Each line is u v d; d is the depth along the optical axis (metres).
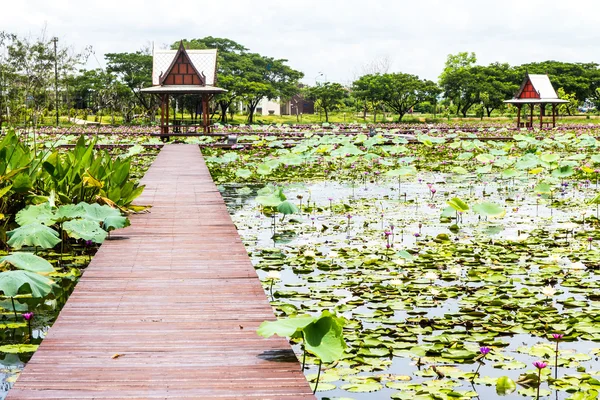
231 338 4.23
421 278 6.34
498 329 4.84
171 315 4.68
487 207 8.30
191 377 3.62
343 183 14.48
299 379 3.60
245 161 18.92
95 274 5.76
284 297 5.76
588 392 3.73
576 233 8.51
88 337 4.23
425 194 12.47
